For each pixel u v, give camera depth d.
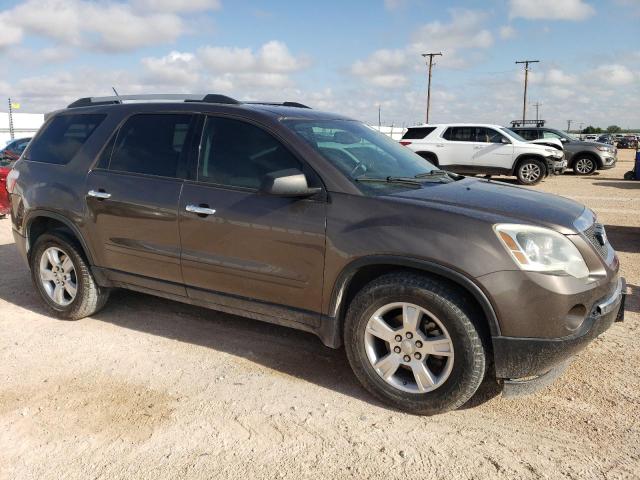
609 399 3.34
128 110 4.37
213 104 4.02
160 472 2.71
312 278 3.40
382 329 3.22
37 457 2.83
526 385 3.05
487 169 17.19
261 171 3.62
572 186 16.14
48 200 4.53
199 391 3.48
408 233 3.07
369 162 3.74
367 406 3.31
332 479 2.65
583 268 3.02
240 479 2.65
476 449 2.87
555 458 2.79
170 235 3.92
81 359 3.94
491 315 2.92
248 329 4.50
